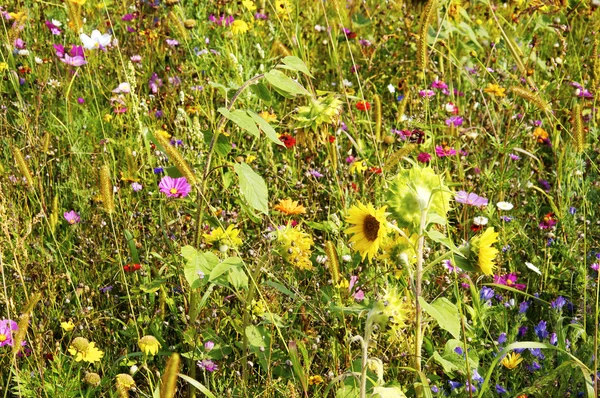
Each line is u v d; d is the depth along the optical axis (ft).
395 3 14.96
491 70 14.17
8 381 10.21
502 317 10.78
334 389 10.32
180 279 10.75
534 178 13.16
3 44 14.32
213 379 10.44
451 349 10.08
